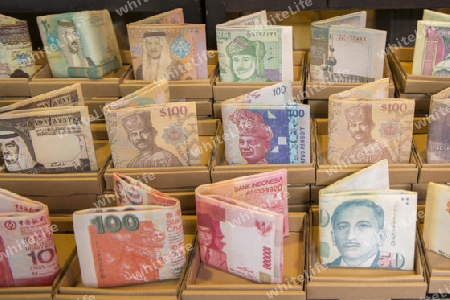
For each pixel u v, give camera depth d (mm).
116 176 1826
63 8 2537
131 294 1713
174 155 2027
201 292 1691
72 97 2078
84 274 1774
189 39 2252
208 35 2537
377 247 1787
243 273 1809
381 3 2389
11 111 1958
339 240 1785
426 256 1790
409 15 2979
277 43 2178
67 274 1809
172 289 1718
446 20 2207
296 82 2238
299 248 1956
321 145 2213
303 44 3320
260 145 2023
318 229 2006
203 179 2014
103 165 2100
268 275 1749
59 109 1952
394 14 2998
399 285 1688
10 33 2293
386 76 2307
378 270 1811
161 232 1728
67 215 2104
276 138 1999
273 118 1966
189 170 2006
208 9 2475
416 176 1959
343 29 2168
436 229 1796
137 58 2309
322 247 1803
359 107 1928
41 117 1956
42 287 1746
